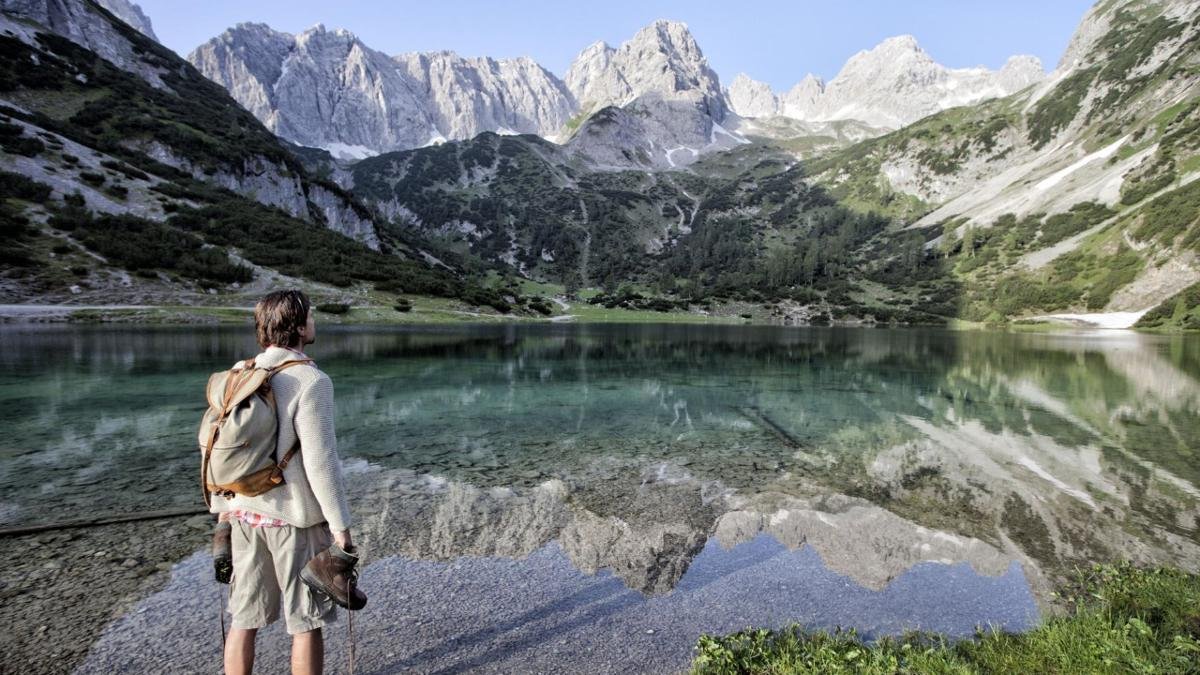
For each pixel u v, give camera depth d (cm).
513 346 4084
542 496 837
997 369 2938
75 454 1024
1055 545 679
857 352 4100
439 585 543
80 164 7406
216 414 304
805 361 3309
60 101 9106
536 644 440
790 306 13650
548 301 13000
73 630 446
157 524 692
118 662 405
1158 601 487
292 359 318
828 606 517
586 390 2005
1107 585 540
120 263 5922
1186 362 3372
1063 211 14375
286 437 307
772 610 508
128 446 1084
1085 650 402
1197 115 13362
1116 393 2067
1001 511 798
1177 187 11744
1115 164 14838
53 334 3656
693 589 548
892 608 516
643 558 622
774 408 1683
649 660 422
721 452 1137
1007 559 636
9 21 9869
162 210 7488
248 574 313
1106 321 9169
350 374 2353
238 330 4434
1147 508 815
